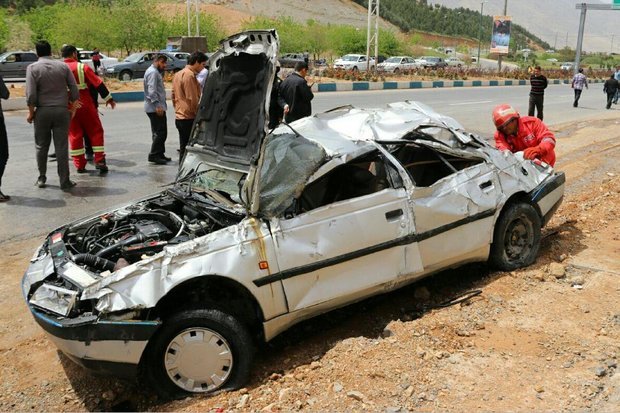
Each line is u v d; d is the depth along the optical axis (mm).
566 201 8031
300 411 3475
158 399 3850
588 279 5215
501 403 3449
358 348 4082
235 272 3715
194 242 3713
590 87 42688
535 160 5762
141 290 3535
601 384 3596
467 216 4840
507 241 5387
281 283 3885
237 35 4602
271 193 4004
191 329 3643
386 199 4371
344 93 26547
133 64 28984
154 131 10188
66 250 4098
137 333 3498
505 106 5961
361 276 4242
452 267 4957
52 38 45406
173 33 45000
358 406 3479
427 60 49188
